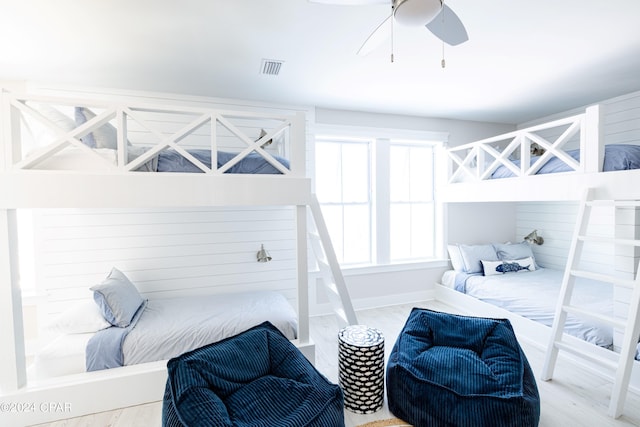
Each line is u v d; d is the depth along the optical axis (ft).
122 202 6.18
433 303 13.41
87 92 9.45
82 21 6.15
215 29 6.55
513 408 5.14
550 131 13.58
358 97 10.91
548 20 6.37
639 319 5.98
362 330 7.02
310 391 5.39
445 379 5.80
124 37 6.78
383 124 12.87
